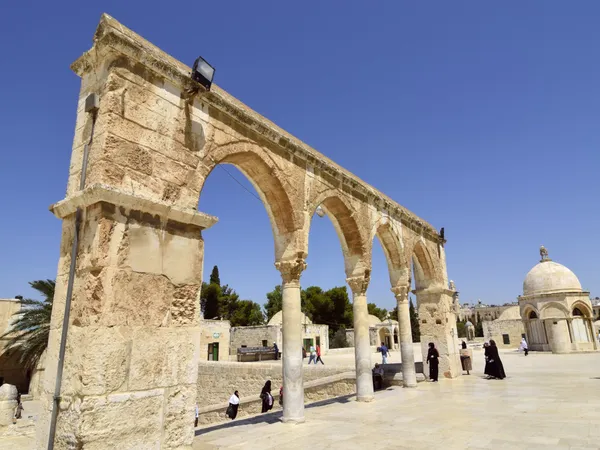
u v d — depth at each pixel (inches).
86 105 294.7
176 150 327.9
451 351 791.7
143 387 261.9
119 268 265.0
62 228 296.5
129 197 273.7
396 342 2146.9
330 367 916.6
